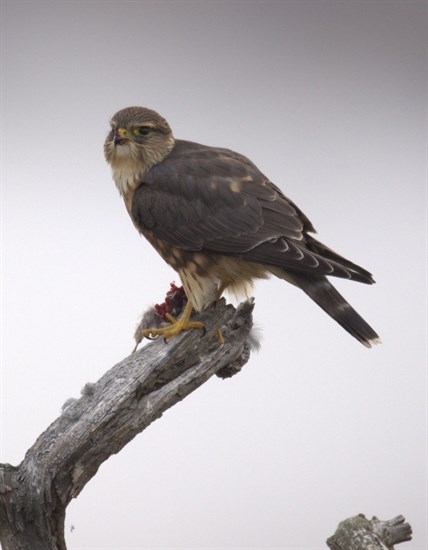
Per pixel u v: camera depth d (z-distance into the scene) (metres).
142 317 11.14
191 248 11.20
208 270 11.26
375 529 9.69
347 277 10.40
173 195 11.34
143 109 11.75
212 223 11.12
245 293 11.45
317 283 10.67
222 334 9.98
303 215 11.30
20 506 8.90
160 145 11.69
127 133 11.57
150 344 9.51
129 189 11.84
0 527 8.97
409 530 9.80
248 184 11.23
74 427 8.95
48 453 8.91
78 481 9.06
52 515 9.03
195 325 9.86
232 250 11.01
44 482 8.88
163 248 11.53
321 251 11.09
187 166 11.43
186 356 9.46
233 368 10.36
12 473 8.93
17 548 8.99
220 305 10.05
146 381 9.20
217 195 11.15
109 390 9.10
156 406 9.30
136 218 11.62
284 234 10.91
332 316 10.55
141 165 11.67
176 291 11.45
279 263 10.69
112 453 9.16
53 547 9.09
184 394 9.55
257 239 10.89
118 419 9.08
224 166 11.40
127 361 9.31
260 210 11.03
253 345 10.51
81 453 8.96
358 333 10.50
